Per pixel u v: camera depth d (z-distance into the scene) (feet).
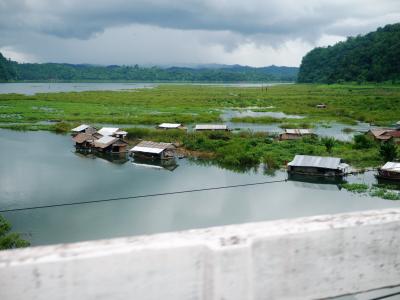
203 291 7.47
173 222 68.23
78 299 6.91
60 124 165.78
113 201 79.15
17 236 60.03
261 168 107.96
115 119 181.57
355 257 8.54
